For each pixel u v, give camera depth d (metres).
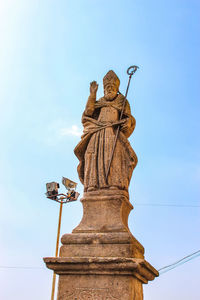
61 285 6.49
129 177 7.69
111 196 7.30
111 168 7.63
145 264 6.33
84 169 8.01
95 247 6.66
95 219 7.18
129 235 6.62
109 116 8.23
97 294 6.22
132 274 6.18
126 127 7.98
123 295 6.09
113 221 7.03
